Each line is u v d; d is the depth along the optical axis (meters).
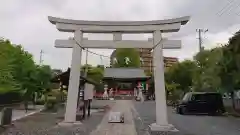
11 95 23.52
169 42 12.72
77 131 11.34
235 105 23.33
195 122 15.61
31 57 24.91
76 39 13.29
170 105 32.91
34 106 25.05
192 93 22.17
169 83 37.00
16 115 18.03
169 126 12.09
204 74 21.03
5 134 10.45
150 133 11.09
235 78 14.26
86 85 17.08
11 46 22.70
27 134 10.50
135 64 60.81
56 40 13.45
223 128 13.04
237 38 9.90
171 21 12.70
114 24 13.17
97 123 14.27
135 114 20.70
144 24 13.00
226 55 13.10
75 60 13.28
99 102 37.09
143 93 53.09
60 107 25.05
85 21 13.38
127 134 10.81
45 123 13.88
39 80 24.44
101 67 53.25
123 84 56.22
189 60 34.09
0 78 19.44
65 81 17.08
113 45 13.19
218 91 23.05
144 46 13.05
